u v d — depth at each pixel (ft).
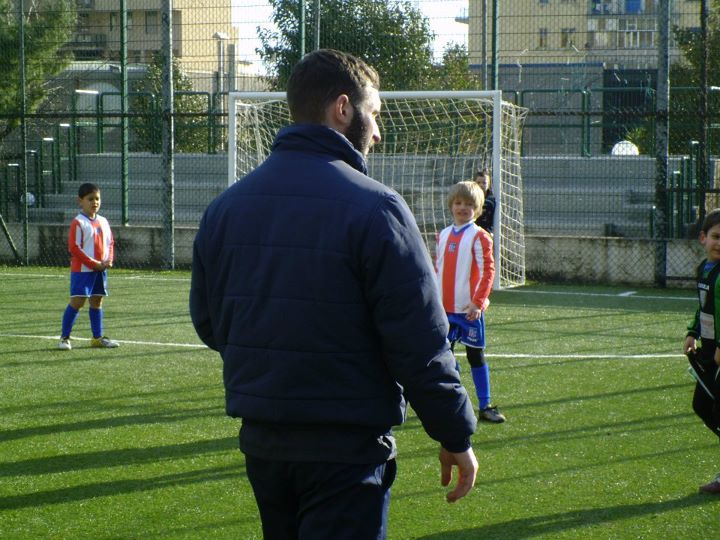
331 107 10.08
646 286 54.85
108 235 35.53
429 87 63.05
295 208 9.68
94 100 84.53
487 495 18.40
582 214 67.15
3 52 67.21
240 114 60.13
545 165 69.21
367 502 9.61
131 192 76.79
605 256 55.62
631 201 66.44
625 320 41.91
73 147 77.05
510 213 57.06
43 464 20.65
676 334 38.09
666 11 51.96
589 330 39.22
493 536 16.20
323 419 9.48
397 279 9.37
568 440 22.41
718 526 16.60
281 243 9.65
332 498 9.59
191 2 71.77
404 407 10.15
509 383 29.01
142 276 58.95
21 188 69.92
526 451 21.50
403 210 9.65
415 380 9.41
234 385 9.95
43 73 68.90
